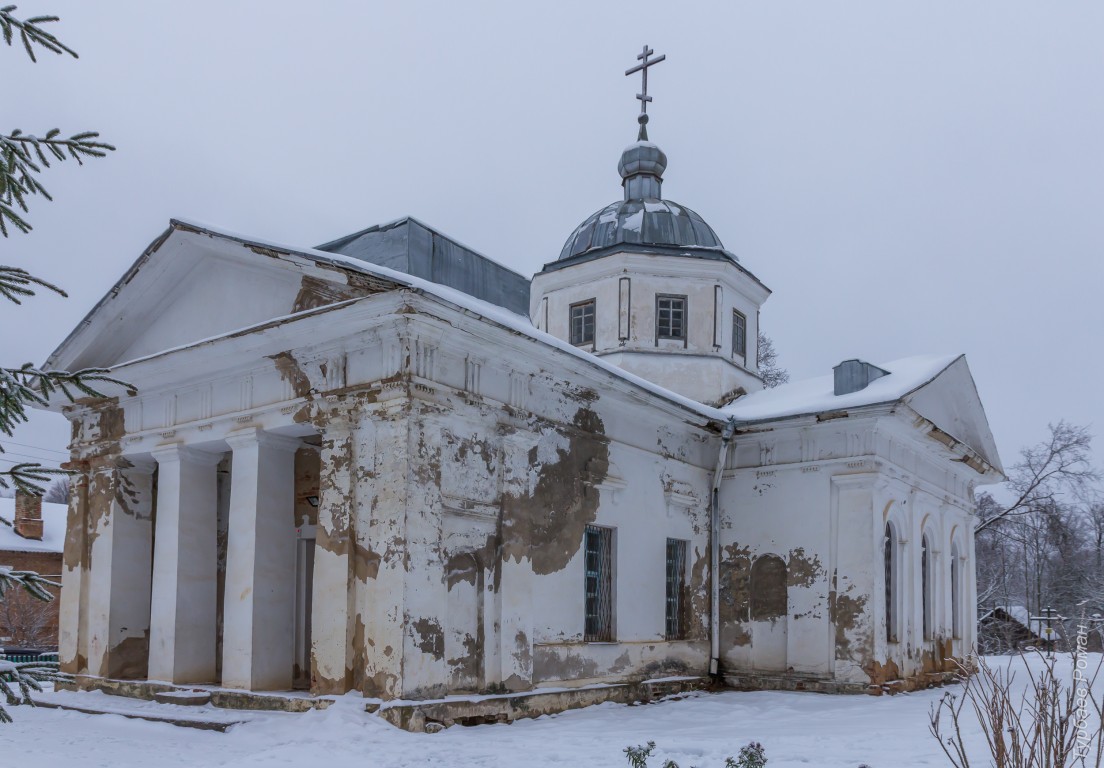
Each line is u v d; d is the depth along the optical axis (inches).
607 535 646.5
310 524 619.2
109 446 652.7
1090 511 1758.1
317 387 535.8
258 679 536.4
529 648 550.0
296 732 453.1
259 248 545.6
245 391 576.4
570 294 890.1
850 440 711.7
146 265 613.6
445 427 514.0
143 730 491.8
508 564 543.2
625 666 637.3
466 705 491.8
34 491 230.5
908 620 748.0
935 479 838.5
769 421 729.0
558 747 418.9
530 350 550.3
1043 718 220.1
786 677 706.8
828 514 711.7
